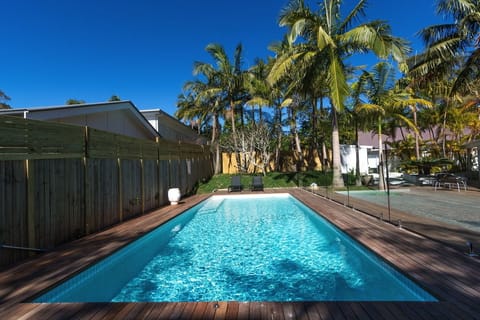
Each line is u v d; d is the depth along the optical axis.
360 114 11.96
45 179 4.11
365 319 2.16
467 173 15.41
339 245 5.04
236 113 19.12
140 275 3.89
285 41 15.55
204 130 26.39
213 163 18.38
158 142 8.77
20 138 3.65
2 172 3.38
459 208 6.92
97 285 3.59
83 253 3.97
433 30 10.16
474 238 4.22
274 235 5.86
